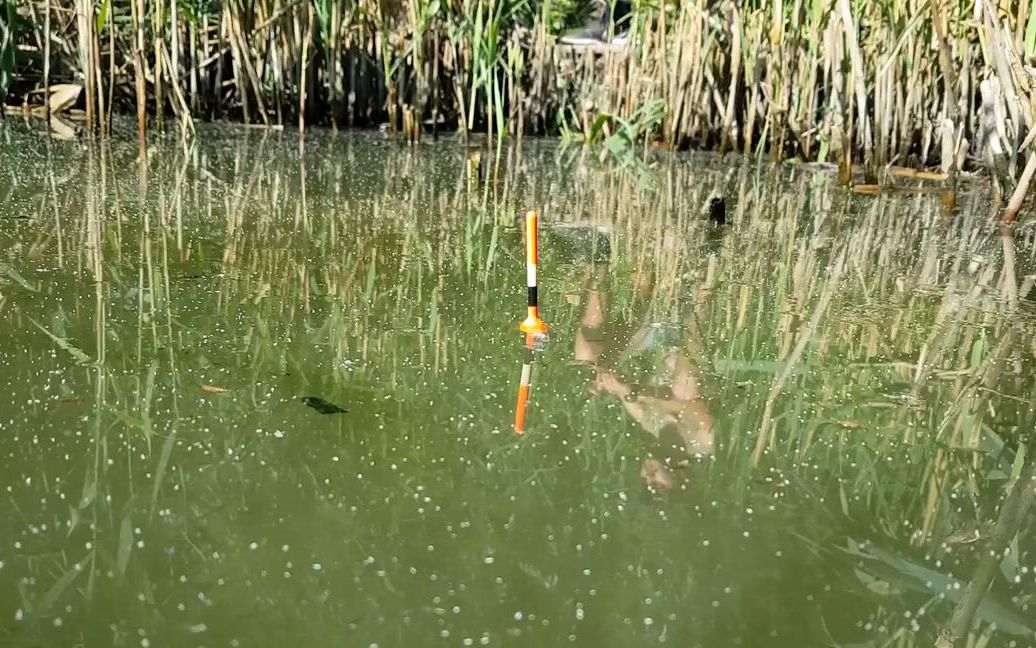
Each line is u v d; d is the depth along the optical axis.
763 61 6.51
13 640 1.15
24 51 6.41
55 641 1.15
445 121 7.76
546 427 1.81
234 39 6.66
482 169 5.45
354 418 1.80
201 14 6.80
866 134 5.32
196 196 4.00
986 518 1.58
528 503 1.53
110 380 1.91
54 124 6.12
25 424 1.70
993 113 4.44
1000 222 4.30
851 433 1.88
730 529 1.49
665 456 1.73
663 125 7.36
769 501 1.59
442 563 1.35
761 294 2.88
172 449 1.64
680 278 3.03
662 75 6.92
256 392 1.90
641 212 4.27
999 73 4.17
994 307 2.83
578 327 2.45
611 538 1.44
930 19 5.41
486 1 6.50
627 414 1.90
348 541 1.39
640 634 1.22
